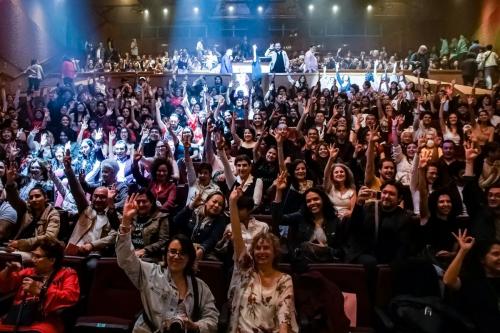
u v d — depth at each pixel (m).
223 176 6.91
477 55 19.45
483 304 3.93
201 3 30.06
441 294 4.10
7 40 18.27
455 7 26.28
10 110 12.76
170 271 3.85
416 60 20.53
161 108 14.20
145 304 3.76
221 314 3.81
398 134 9.01
